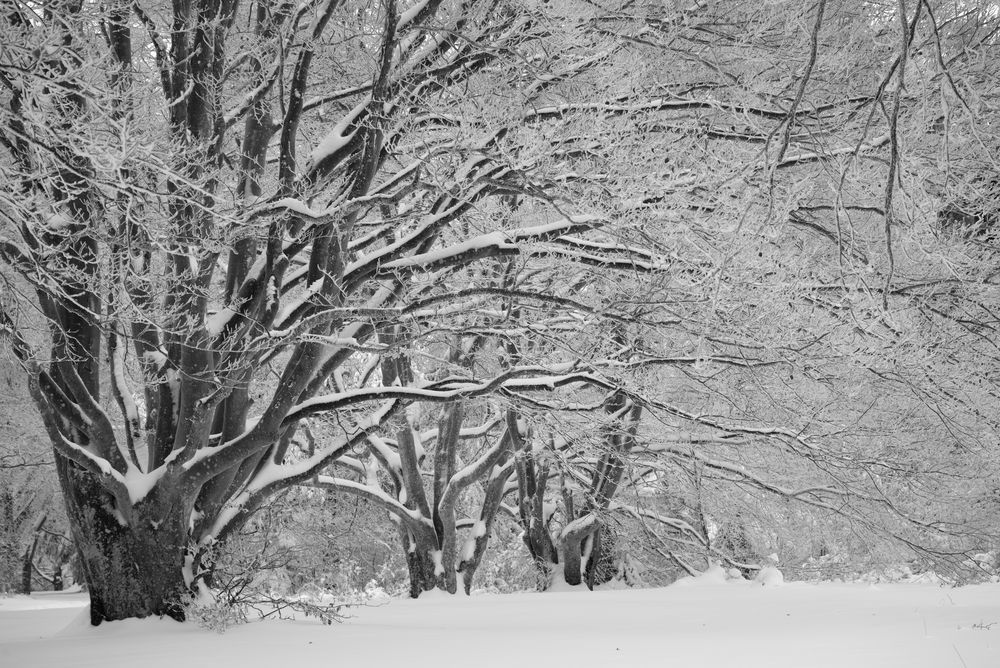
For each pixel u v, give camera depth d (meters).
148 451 12.08
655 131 11.47
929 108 10.45
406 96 10.48
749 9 11.34
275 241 10.73
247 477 12.25
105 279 8.70
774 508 19.83
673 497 23.19
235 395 11.59
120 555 10.95
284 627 10.38
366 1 11.52
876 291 10.58
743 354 12.03
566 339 13.67
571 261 11.42
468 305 13.06
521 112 10.48
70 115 8.02
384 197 10.12
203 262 10.73
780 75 11.22
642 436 17.44
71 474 11.16
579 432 14.92
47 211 8.30
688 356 12.38
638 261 10.98
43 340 11.55
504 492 23.44
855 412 14.36
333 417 15.62
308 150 13.27
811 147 11.11
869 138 11.20
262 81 11.87
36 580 46.41
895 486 16.03
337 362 11.63
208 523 11.67
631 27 11.19
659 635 8.80
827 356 11.62
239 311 11.23
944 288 12.02
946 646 6.64
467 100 10.66
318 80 12.66
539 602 14.78
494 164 11.24
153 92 9.84
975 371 12.36
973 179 10.84
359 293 12.64
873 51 11.15
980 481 15.15
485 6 10.62
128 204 7.71
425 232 10.91
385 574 30.38
